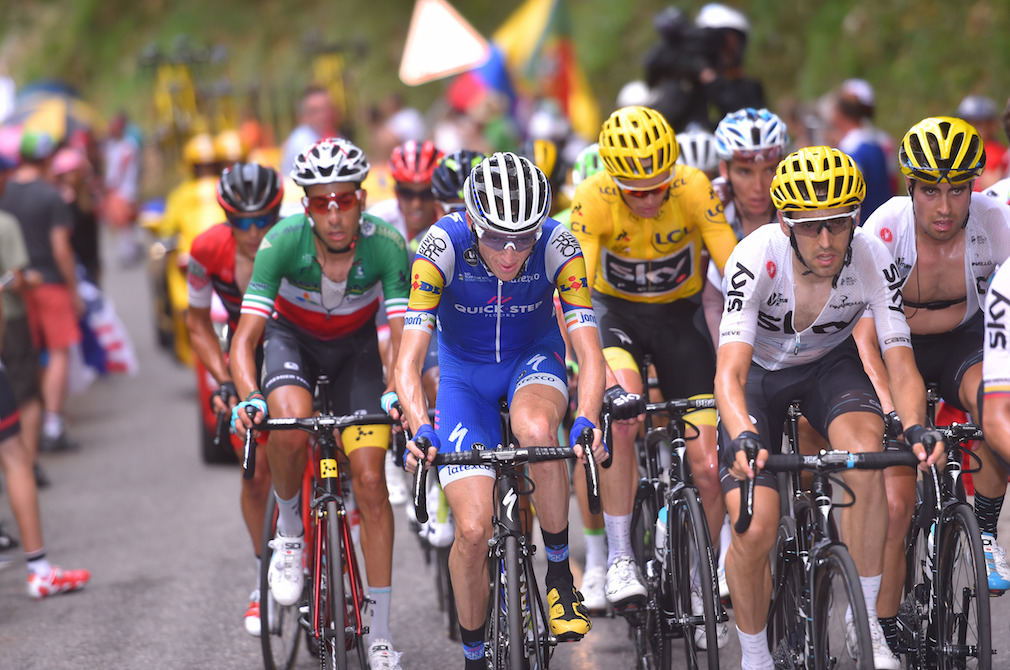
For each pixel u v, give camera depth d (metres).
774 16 50.03
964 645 10.66
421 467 10.34
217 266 13.86
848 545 10.62
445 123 49.91
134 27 96.94
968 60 40.69
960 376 11.83
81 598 17.09
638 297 13.84
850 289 10.93
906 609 11.68
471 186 10.45
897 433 10.47
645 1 62.41
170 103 40.97
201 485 23.28
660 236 13.37
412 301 11.27
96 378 36.22
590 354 11.12
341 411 12.89
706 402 11.46
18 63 101.19
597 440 10.48
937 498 10.32
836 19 46.88
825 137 31.11
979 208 11.73
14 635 15.66
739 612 10.80
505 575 10.63
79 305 27.02
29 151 25.59
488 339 11.74
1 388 17.05
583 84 51.03
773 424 11.70
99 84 95.69
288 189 25.70
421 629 14.98
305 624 12.38
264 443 13.80
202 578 17.61
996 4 40.66
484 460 10.38
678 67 21.47
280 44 84.88
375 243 12.69
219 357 14.11
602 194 13.37
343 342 13.45
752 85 21.44
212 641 14.97
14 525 21.59
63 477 24.69
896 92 42.41
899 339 10.89
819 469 9.88
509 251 10.55
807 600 10.79
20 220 25.70
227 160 28.64
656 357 13.85
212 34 89.00
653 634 12.50
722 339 10.96
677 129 21.59
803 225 10.26
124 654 14.70
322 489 12.48
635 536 13.48
